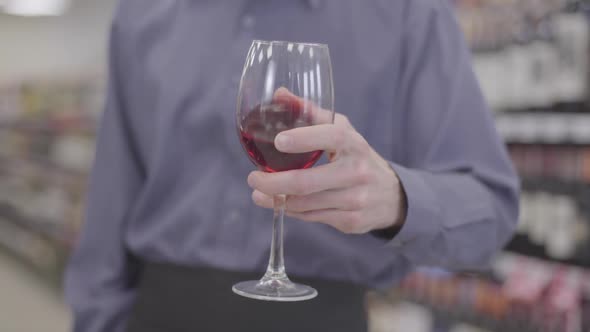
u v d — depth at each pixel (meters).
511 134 2.67
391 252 1.33
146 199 1.44
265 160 0.93
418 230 1.08
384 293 3.48
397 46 1.36
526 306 2.65
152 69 1.48
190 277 1.37
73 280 1.53
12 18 8.31
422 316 3.21
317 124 0.91
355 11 1.38
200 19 1.45
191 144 1.41
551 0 2.56
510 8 2.75
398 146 1.38
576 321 2.47
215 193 1.38
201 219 1.38
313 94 0.91
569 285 2.50
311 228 1.30
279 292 0.92
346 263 1.31
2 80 8.57
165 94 1.43
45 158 7.40
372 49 1.36
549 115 2.51
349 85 1.37
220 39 1.43
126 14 1.54
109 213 1.52
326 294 1.31
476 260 1.22
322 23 1.39
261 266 1.34
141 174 1.55
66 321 5.27
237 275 1.34
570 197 2.54
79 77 6.94
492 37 2.84
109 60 1.55
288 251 1.33
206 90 1.41
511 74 2.71
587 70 2.44
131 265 1.54
